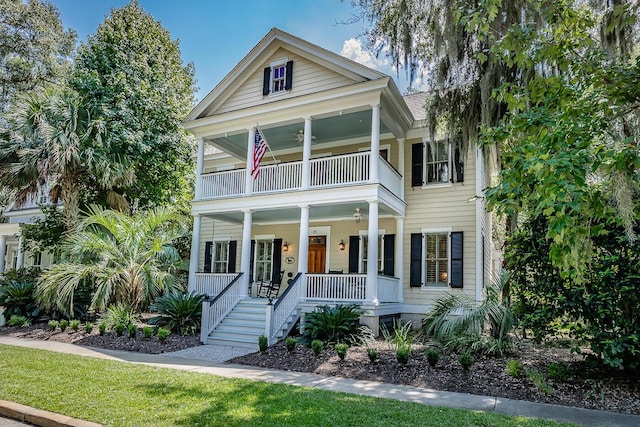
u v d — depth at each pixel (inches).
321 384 248.2
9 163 540.1
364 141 561.0
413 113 562.9
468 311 345.4
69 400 201.8
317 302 434.3
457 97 377.4
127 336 409.4
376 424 173.3
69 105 532.7
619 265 238.5
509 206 175.0
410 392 233.1
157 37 727.7
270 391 221.8
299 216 557.3
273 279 589.6
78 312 494.9
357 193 434.6
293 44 510.9
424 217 510.6
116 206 595.5
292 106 482.0
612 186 166.4
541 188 146.5
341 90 452.1
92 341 389.1
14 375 249.4
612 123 219.6
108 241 482.9
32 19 862.5
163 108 649.0
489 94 337.7
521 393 230.2
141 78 649.0
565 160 141.6
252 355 340.5
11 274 568.4
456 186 499.5
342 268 551.2
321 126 526.0
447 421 178.7
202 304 421.1
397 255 510.3
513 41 203.5
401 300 500.7
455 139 395.5
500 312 330.0
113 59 626.8
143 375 253.9
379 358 309.3
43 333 430.0
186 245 759.1
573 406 211.0
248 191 504.7
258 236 622.8
